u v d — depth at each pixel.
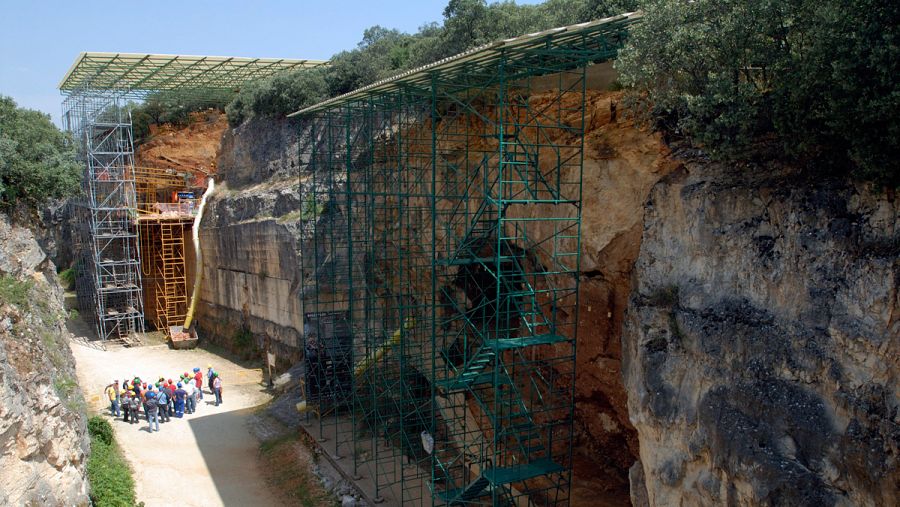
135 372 31.48
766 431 9.17
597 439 17.64
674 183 11.62
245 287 34.16
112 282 38.53
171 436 23.56
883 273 8.05
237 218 34.72
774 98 9.70
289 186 31.59
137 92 40.41
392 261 24.19
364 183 24.41
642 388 11.50
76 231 44.03
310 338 25.42
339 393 24.31
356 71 35.06
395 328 24.16
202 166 46.47
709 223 10.71
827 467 8.45
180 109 48.81
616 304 15.70
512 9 28.31
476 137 20.36
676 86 11.51
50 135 24.92
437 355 20.95
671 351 11.05
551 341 14.52
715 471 9.98
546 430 18.27
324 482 19.70
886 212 8.32
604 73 16.47
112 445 21.20
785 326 9.33
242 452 22.55
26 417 12.66
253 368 32.47
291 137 33.72
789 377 9.13
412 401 19.20
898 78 8.06
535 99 17.89
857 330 8.29
